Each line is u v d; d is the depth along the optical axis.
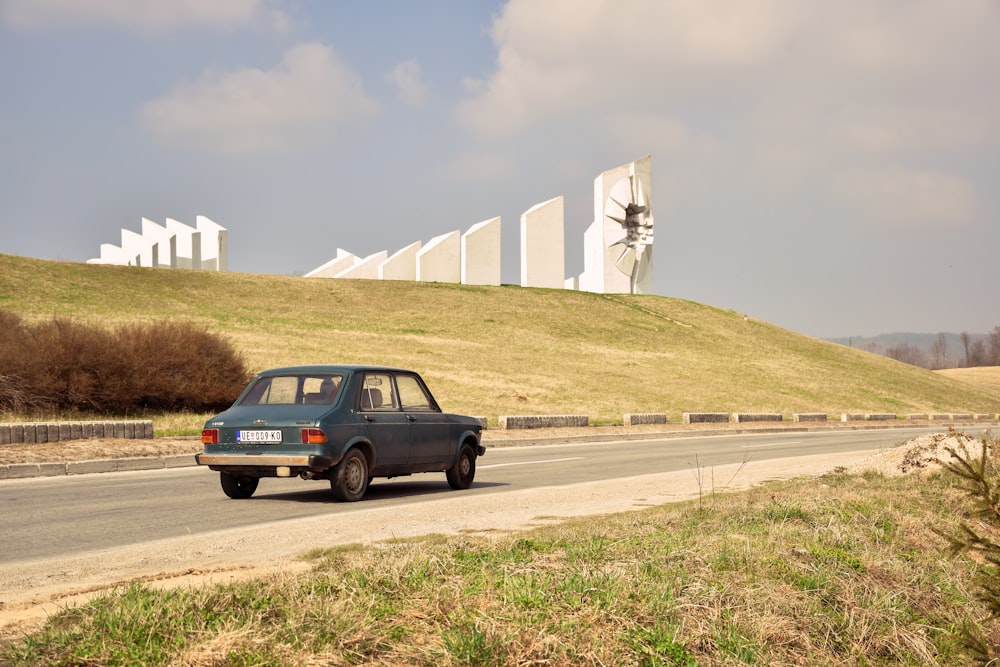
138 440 18.98
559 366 56.00
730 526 8.75
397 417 12.60
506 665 4.74
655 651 5.17
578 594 5.68
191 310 58.81
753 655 5.42
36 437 17.28
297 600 5.33
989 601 5.96
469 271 83.56
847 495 11.28
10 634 4.89
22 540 8.82
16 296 52.03
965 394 77.25
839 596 6.70
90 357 25.70
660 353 68.31
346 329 60.28
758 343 80.19
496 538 8.30
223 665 4.34
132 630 4.69
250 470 11.60
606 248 86.56
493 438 24.84
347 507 11.33
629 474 16.22
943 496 11.49
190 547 8.43
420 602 5.41
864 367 78.56
